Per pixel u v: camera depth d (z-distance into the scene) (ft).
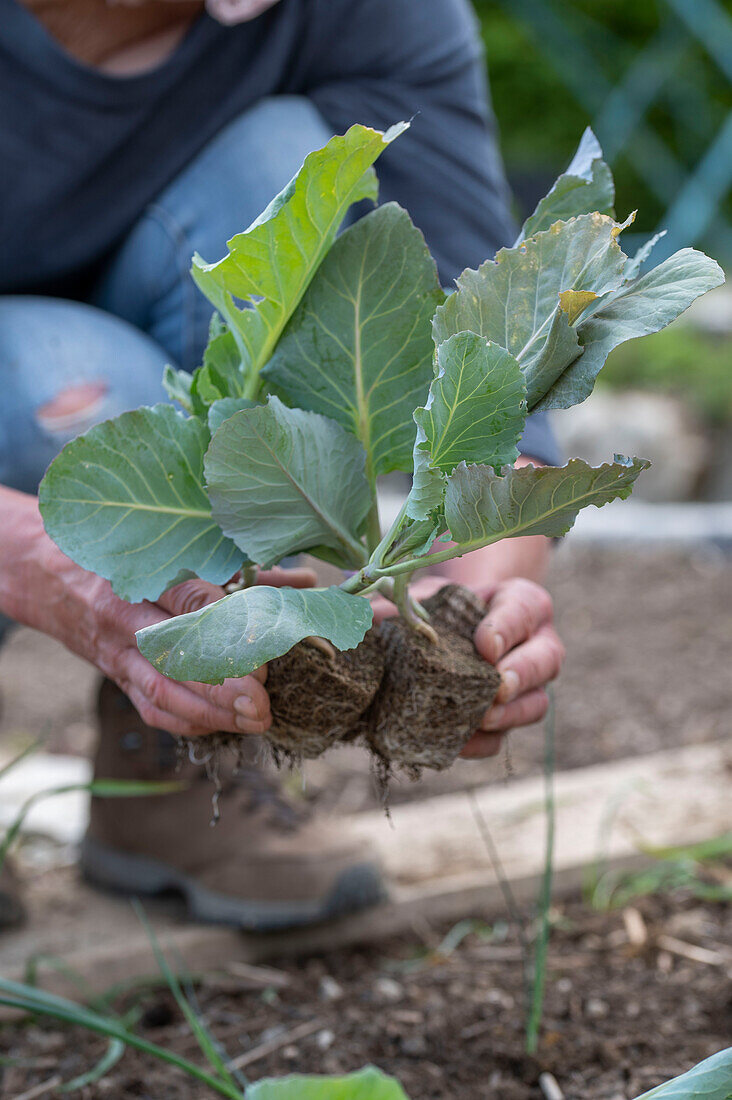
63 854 5.38
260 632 3.24
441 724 3.65
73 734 7.60
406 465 3.62
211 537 3.55
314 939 4.80
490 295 3.42
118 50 4.58
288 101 4.67
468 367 3.28
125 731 4.87
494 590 3.92
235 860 4.75
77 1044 4.37
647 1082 4.11
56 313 4.66
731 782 5.82
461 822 5.45
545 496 3.28
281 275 3.47
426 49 4.72
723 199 19.93
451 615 3.78
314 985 4.63
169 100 4.61
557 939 4.80
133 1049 4.34
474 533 3.34
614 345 3.33
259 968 4.73
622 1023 4.34
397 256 3.55
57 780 6.44
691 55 20.94
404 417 3.60
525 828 5.34
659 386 17.15
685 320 18.33
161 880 4.89
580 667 8.79
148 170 4.69
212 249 4.56
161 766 4.83
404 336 3.58
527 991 4.50
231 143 4.63
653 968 4.61
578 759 7.04
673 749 7.11
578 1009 4.41
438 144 4.68
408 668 3.62
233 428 3.35
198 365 4.67
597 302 3.41
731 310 18.35
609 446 15.97
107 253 4.86
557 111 21.75
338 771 7.00
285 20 4.61
